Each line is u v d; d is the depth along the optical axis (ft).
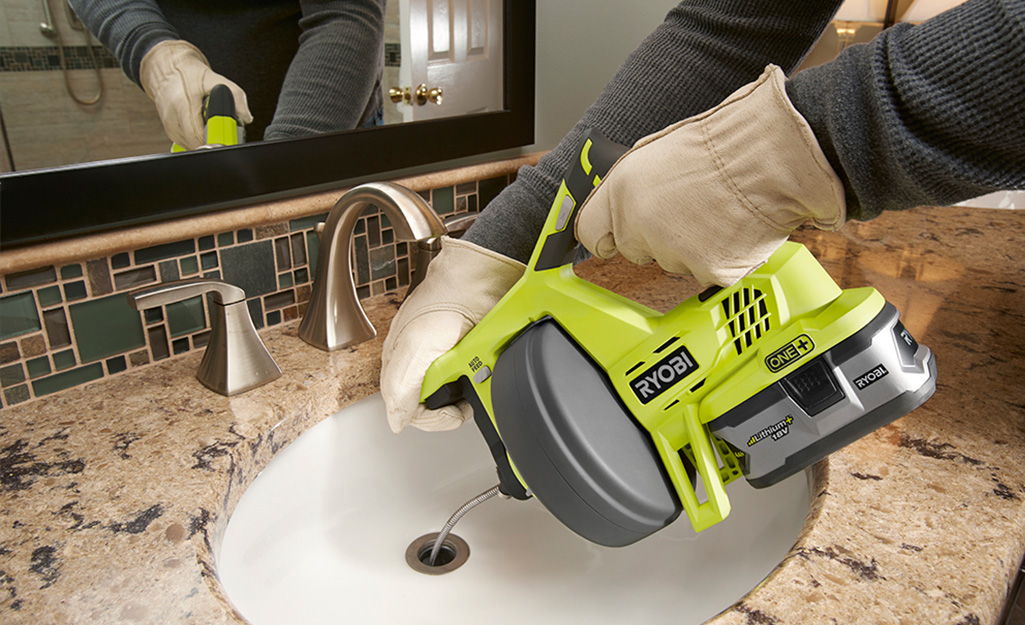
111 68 2.11
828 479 1.81
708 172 1.40
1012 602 1.85
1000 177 1.15
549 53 3.58
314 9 2.50
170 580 1.54
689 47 1.90
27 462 1.92
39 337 2.16
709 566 2.10
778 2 1.76
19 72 1.95
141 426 2.09
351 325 2.59
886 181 1.27
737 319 1.54
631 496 1.55
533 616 2.05
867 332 1.41
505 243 2.01
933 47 1.13
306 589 2.14
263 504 2.13
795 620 1.40
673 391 1.59
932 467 1.85
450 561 2.34
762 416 1.50
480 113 3.28
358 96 2.74
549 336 1.68
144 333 2.38
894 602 1.44
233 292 2.22
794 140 1.28
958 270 3.21
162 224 2.29
